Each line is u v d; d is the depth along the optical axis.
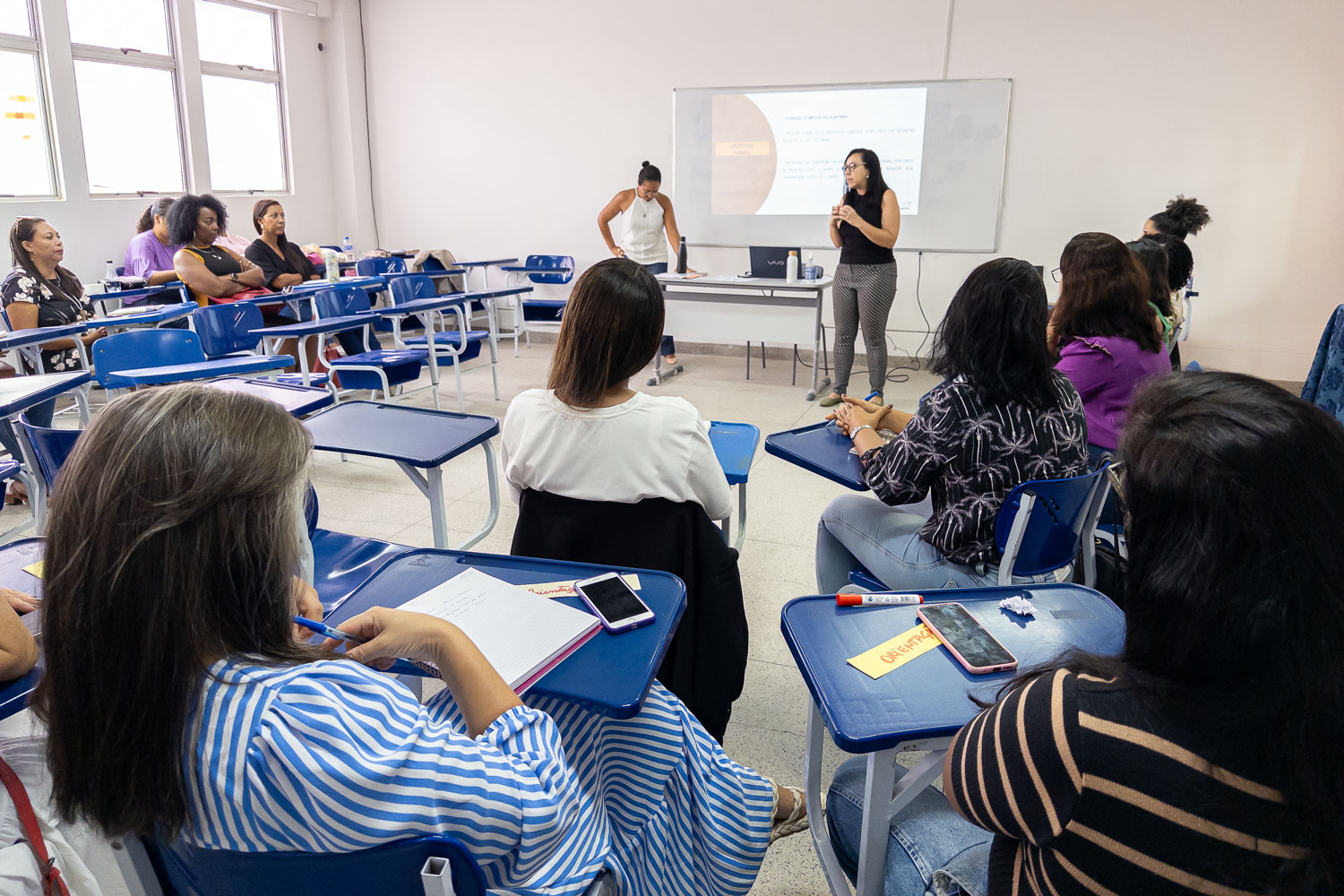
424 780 0.65
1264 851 0.54
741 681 1.61
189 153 6.55
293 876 0.66
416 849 0.64
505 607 1.13
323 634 0.83
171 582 0.59
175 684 0.61
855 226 4.77
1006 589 1.26
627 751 1.20
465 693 0.81
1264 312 5.55
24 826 0.95
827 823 1.24
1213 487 0.54
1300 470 0.52
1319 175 5.27
